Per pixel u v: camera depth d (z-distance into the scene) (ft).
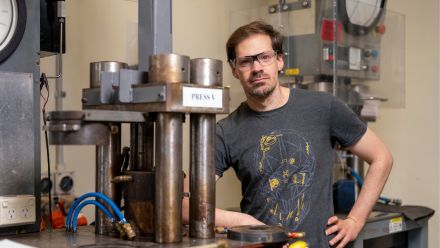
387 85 9.08
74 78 7.68
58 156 7.47
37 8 5.09
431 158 9.84
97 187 4.40
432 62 9.81
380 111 10.32
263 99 6.01
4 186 4.76
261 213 6.00
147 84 3.76
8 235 4.64
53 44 5.75
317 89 8.00
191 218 4.07
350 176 8.48
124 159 4.47
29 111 4.95
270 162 5.98
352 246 6.97
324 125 6.10
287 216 5.85
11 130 4.83
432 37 9.80
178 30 9.05
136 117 3.84
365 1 8.30
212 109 3.88
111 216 4.29
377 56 8.83
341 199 8.07
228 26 9.89
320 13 8.05
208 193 4.05
